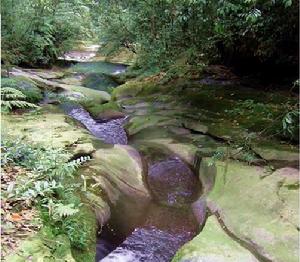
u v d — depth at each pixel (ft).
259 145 20.38
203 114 26.96
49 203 12.82
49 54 54.29
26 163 15.37
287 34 24.80
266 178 16.89
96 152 20.08
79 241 12.86
